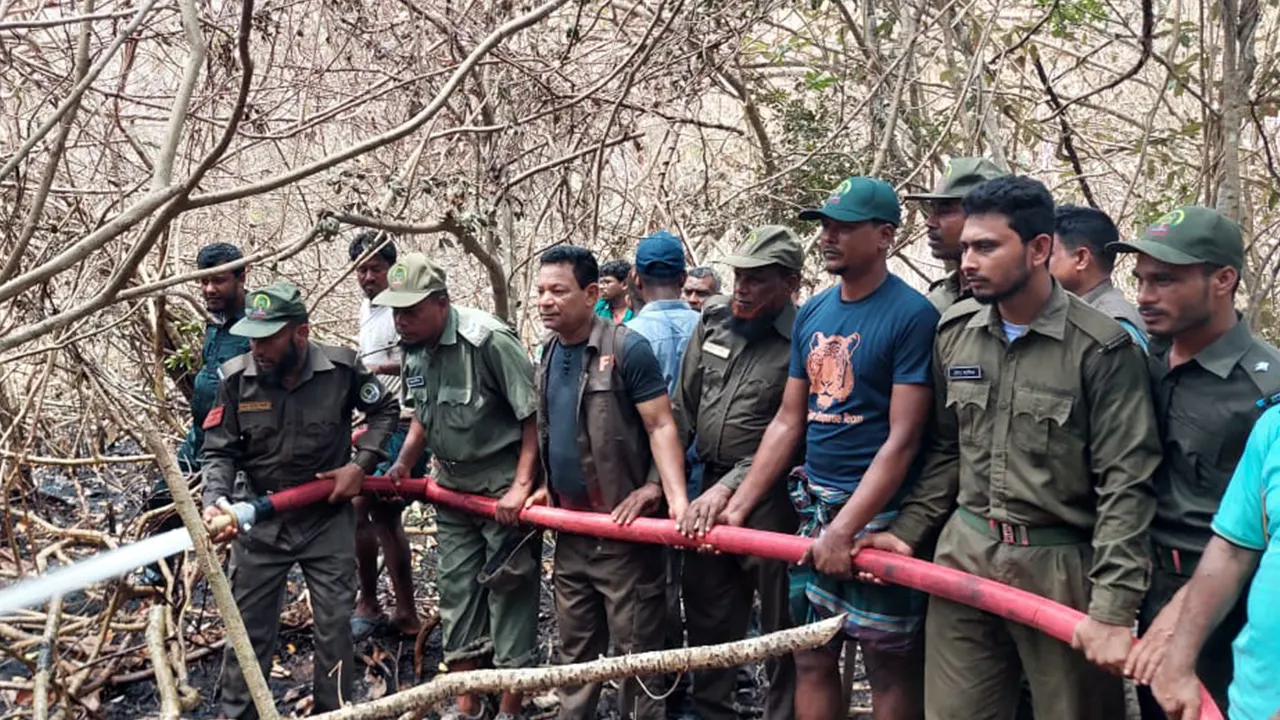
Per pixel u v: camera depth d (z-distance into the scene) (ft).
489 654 12.78
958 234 10.36
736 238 21.70
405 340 12.02
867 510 9.34
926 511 9.52
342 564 12.60
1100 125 22.88
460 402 11.92
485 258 14.29
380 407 12.80
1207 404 7.89
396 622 14.96
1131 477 7.89
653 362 11.19
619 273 17.04
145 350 18.97
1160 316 7.86
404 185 10.26
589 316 11.38
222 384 12.26
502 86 15.47
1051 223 8.21
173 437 18.12
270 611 12.33
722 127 20.20
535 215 20.62
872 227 9.60
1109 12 21.17
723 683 11.95
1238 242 7.80
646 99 17.95
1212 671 8.18
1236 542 7.04
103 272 15.81
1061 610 8.01
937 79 26.86
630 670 6.70
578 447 11.37
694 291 15.75
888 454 9.36
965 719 8.95
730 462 11.38
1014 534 8.48
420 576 17.04
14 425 14.99
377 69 16.19
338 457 12.59
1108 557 7.80
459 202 11.62
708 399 11.55
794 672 11.42
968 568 8.79
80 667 12.86
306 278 24.11
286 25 16.69
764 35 24.97
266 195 22.03
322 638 12.48
